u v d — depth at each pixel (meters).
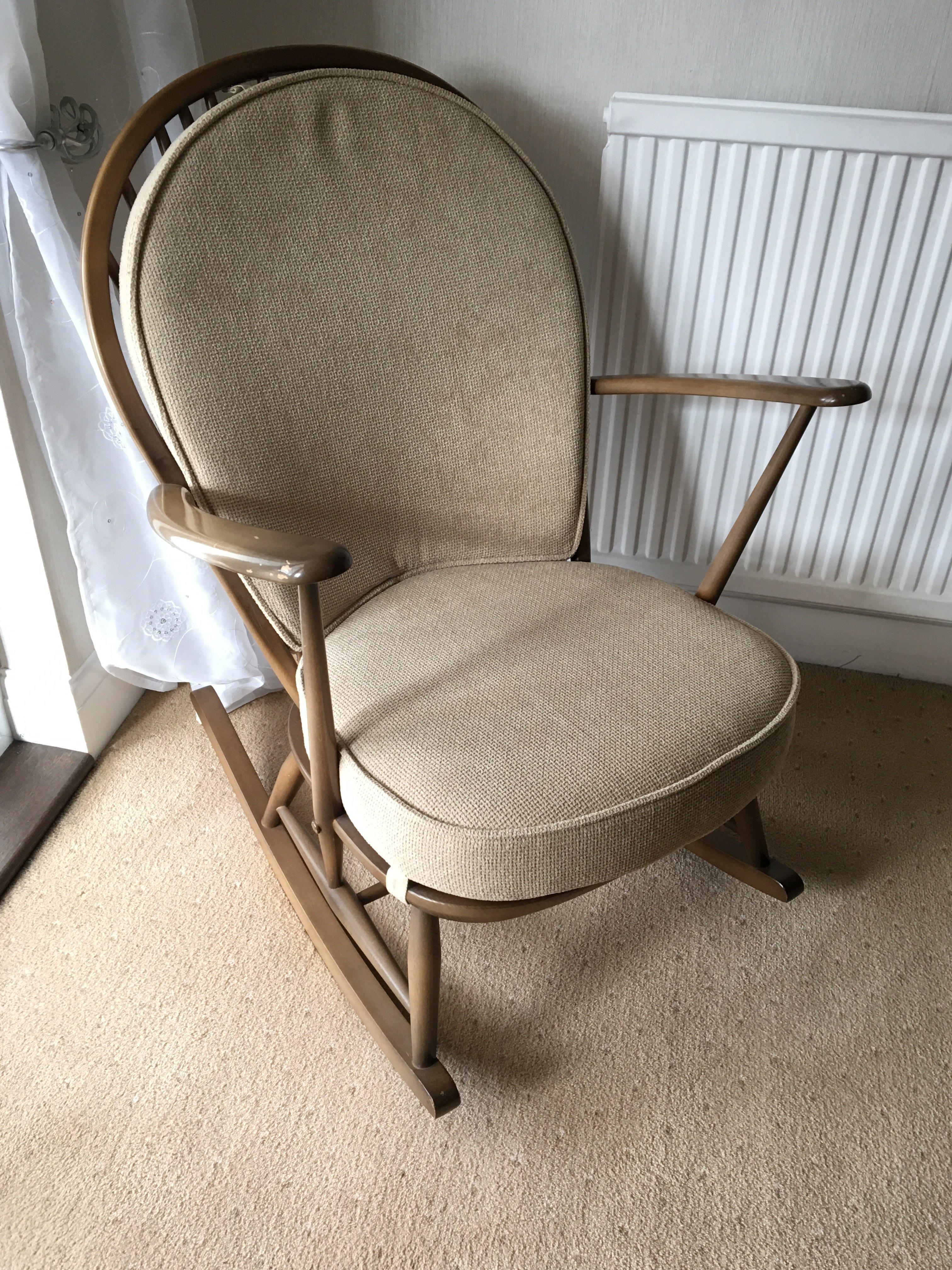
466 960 1.16
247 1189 0.94
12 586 1.29
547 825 0.79
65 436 1.19
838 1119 1.01
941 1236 0.91
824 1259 0.90
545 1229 0.91
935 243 1.22
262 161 0.96
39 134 1.07
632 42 1.25
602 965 1.16
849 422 1.37
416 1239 0.90
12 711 1.41
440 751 0.85
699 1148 0.98
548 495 1.16
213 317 0.93
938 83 1.20
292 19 1.32
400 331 1.05
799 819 1.36
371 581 1.10
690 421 1.42
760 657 0.97
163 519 0.82
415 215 1.04
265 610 0.99
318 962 1.15
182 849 1.30
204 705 1.42
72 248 1.12
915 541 1.46
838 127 1.16
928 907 1.24
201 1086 1.02
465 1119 1.00
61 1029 1.08
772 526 1.49
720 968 1.16
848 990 1.14
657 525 1.53
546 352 1.12
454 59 1.31
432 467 1.10
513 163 1.10
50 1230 0.91
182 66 1.21
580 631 1.01
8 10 0.97
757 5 1.19
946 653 1.59
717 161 1.22
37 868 1.27
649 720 0.89
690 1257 0.90
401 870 0.85
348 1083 1.03
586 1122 1.00
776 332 1.33
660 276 1.31
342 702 0.93
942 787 1.42
